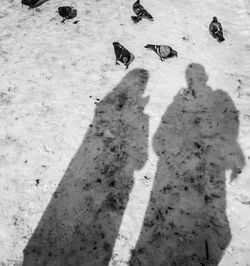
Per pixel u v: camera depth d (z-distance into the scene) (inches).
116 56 111.5
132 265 73.1
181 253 74.1
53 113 101.7
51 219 80.7
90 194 84.3
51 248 76.4
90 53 118.7
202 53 116.9
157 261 73.4
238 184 84.0
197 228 77.5
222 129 95.0
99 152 92.2
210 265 72.2
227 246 74.6
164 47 111.1
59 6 140.3
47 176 88.3
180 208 80.9
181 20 130.4
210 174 86.3
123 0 141.0
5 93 107.7
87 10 137.2
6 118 101.1
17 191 85.9
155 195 83.3
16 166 90.6
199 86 106.3
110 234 77.5
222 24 128.4
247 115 98.0
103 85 108.3
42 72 113.4
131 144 93.3
